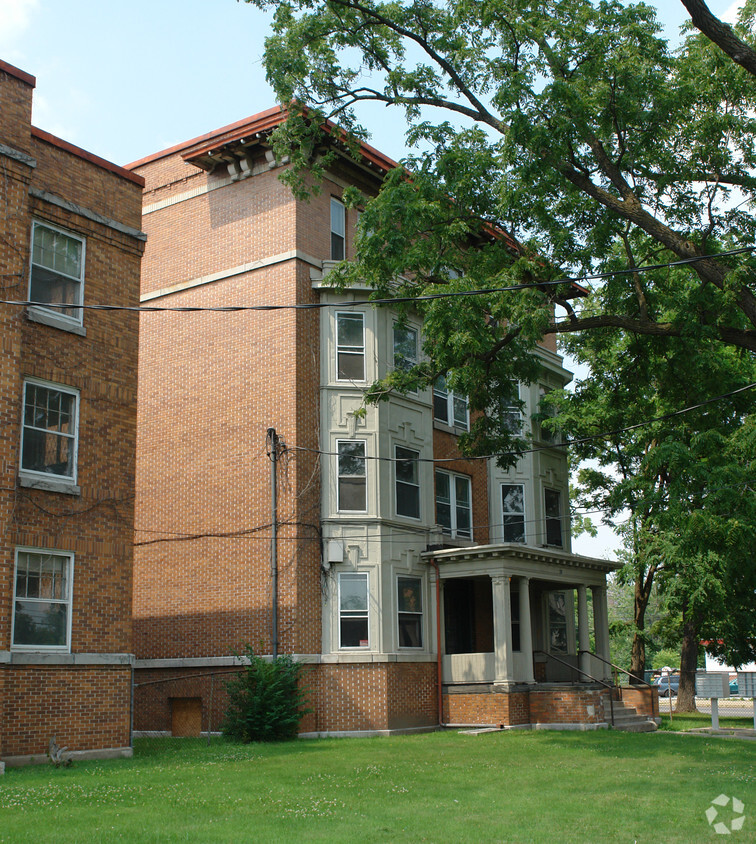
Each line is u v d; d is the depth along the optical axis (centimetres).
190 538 2475
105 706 1722
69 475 1736
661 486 2986
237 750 1869
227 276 2545
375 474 2430
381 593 2373
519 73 1736
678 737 2162
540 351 3162
